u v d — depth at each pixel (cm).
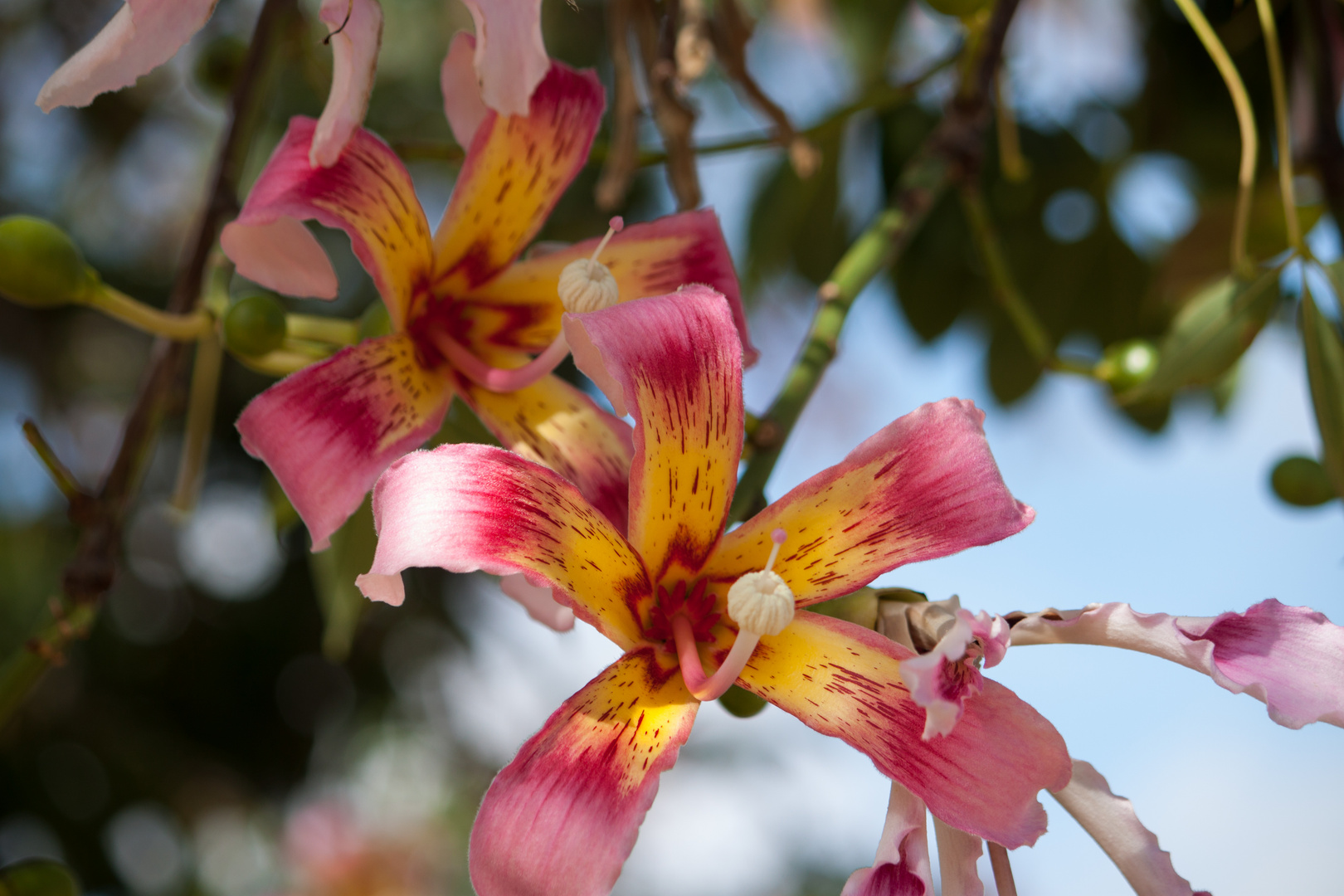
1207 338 64
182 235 123
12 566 117
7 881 58
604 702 49
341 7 51
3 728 59
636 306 50
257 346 60
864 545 51
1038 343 68
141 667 126
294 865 135
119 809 123
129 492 61
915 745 49
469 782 138
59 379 124
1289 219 63
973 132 65
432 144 66
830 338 59
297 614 128
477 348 57
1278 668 49
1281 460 69
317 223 110
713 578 51
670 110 65
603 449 56
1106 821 50
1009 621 50
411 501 48
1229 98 77
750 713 55
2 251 58
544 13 96
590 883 47
